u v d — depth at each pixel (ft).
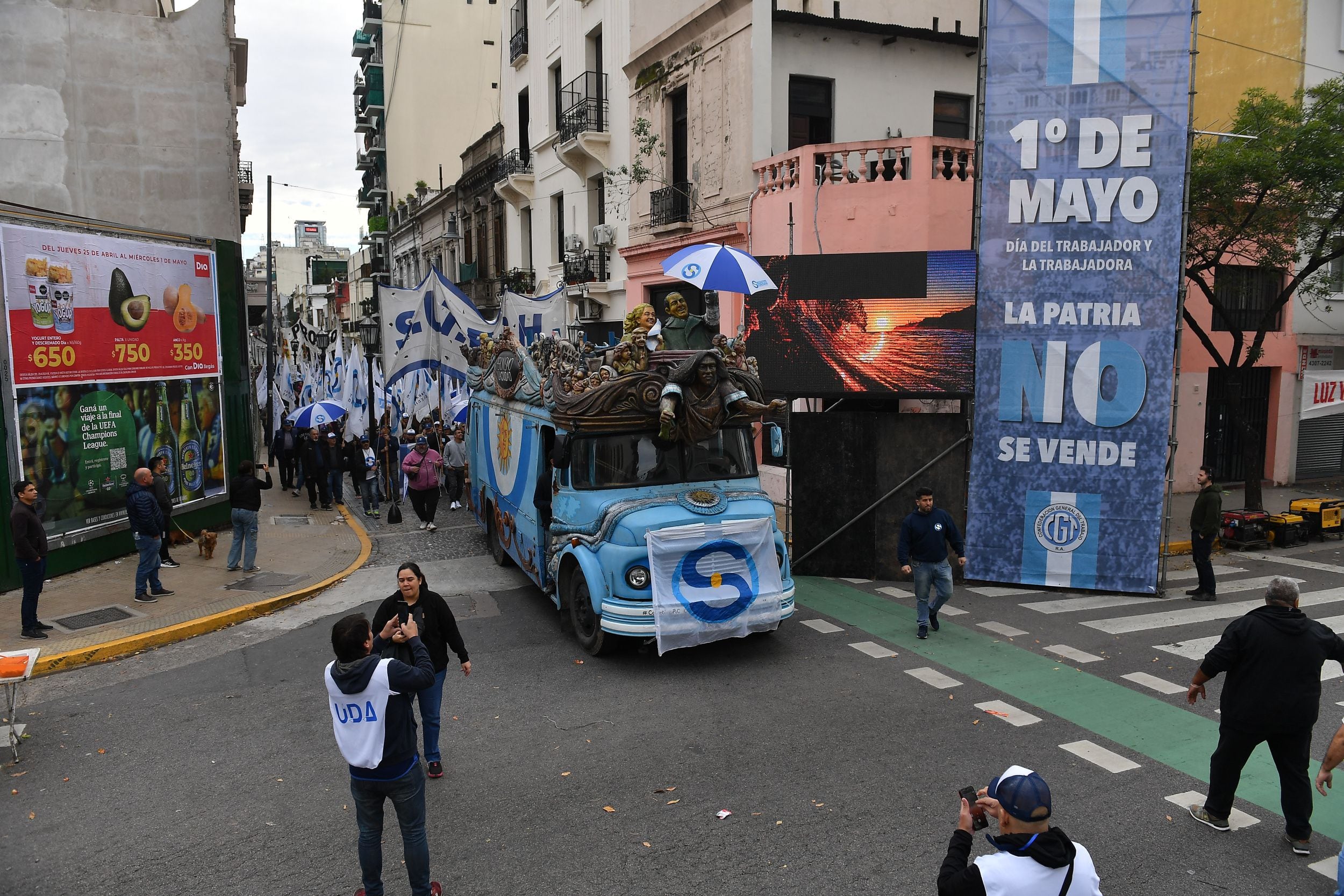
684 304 32.99
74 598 36.60
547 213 89.66
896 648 30.63
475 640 31.89
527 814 19.22
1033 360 38.45
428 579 41.34
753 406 30.78
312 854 17.81
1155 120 36.52
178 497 48.21
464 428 62.39
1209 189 45.50
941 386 39.52
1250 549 47.32
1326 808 19.40
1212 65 65.87
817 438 40.93
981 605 36.58
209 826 18.98
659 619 27.55
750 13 55.93
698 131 62.34
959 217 51.49
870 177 52.80
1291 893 16.17
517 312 56.13
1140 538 37.78
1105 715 24.57
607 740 23.06
